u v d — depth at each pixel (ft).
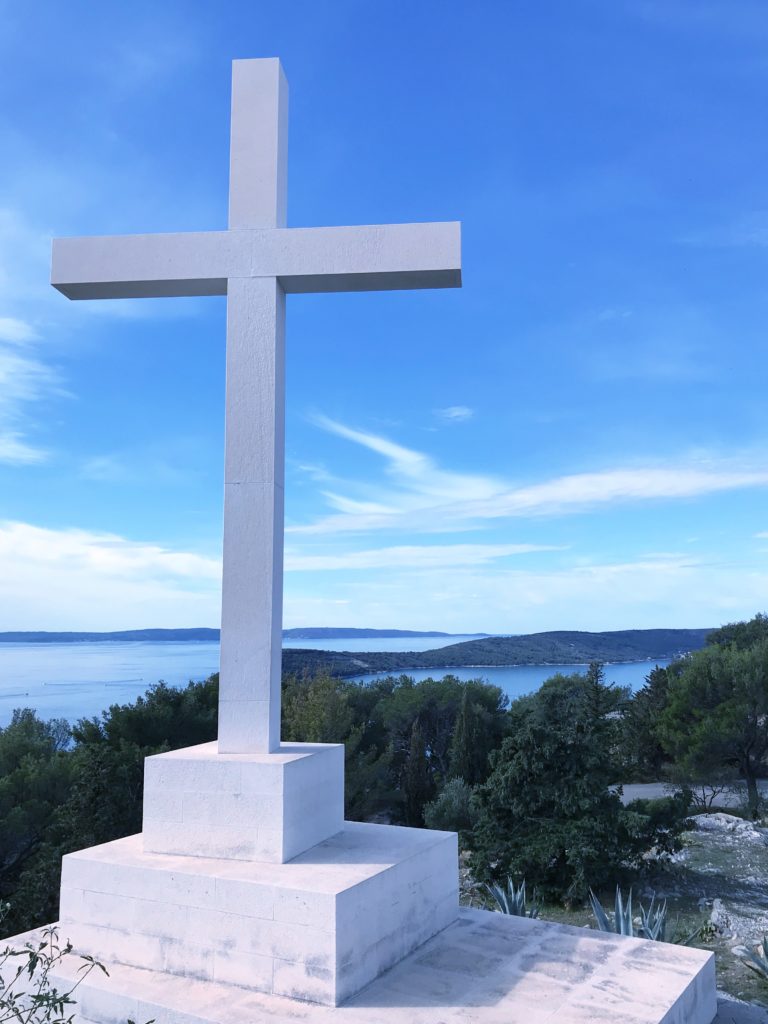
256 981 15.80
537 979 16.56
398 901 17.49
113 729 76.18
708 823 71.87
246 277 20.71
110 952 17.48
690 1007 16.51
